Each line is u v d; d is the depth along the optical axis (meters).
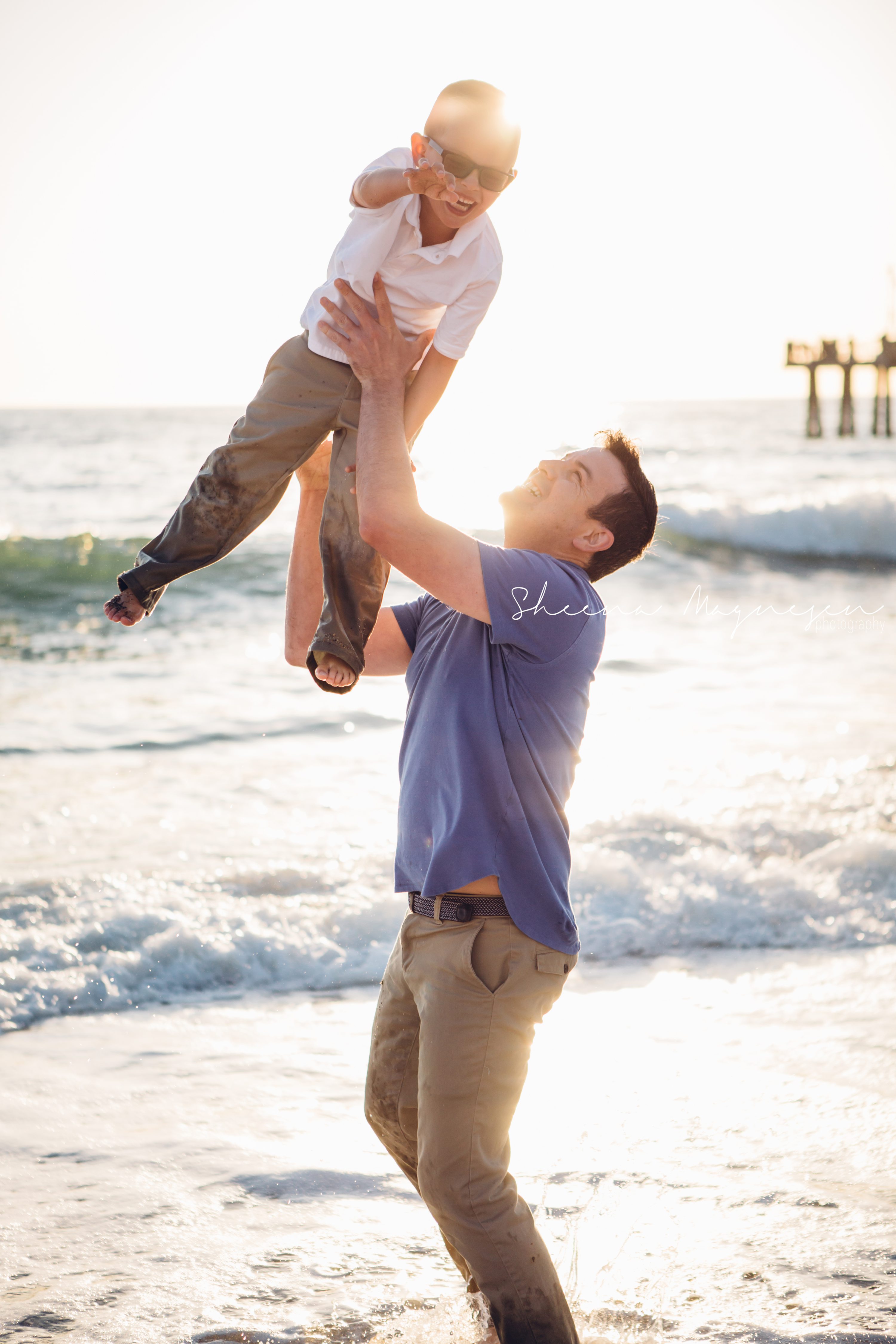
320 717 9.09
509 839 2.04
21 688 10.30
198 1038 3.98
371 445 2.08
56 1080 3.58
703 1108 3.33
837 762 7.62
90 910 4.93
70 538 17.80
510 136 2.15
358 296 2.21
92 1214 2.73
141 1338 2.22
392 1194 2.85
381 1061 2.22
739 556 19.20
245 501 2.26
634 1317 2.26
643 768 7.47
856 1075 3.57
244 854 5.76
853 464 36.22
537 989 2.04
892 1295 2.35
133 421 83.00
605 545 2.29
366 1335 2.23
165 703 9.61
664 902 5.23
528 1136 3.14
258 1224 2.69
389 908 5.03
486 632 2.16
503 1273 1.97
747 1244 2.57
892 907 5.18
